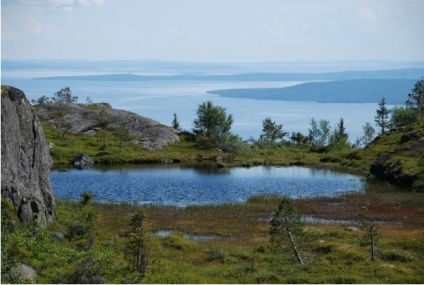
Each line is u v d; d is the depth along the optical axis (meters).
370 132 184.12
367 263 44.44
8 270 33.06
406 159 107.25
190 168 130.00
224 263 45.62
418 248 49.44
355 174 118.38
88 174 115.31
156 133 162.38
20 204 45.41
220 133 161.25
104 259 39.53
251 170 127.50
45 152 56.19
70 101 198.38
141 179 109.44
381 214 70.31
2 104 47.16
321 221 66.25
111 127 164.62
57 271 36.28
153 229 60.72
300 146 171.00
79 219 54.66
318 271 42.34
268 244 50.91
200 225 63.44
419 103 166.75
